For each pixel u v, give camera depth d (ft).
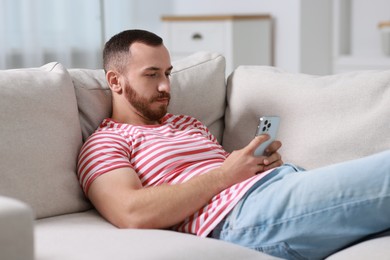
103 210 5.88
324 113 6.86
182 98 7.29
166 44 15.97
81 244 5.07
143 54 6.64
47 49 14.48
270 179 5.85
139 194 5.75
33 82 6.17
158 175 6.25
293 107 6.99
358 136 6.65
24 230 4.12
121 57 6.72
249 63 15.57
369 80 6.81
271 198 5.58
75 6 14.92
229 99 7.51
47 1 14.37
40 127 6.05
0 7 13.38
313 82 7.07
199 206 5.81
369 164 5.35
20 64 13.94
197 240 5.23
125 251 4.86
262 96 7.20
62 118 6.25
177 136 6.70
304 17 15.65
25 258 4.14
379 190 5.26
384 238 5.31
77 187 6.22
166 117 7.04
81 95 6.77
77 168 6.31
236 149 7.29
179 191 5.77
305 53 15.80
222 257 4.97
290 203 5.49
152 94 6.66
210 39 15.35
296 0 15.61
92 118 6.77
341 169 5.44
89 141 6.39
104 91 6.98
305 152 6.81
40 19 14.19
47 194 5.96
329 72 16.31
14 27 13.84
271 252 5.61
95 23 15.31
